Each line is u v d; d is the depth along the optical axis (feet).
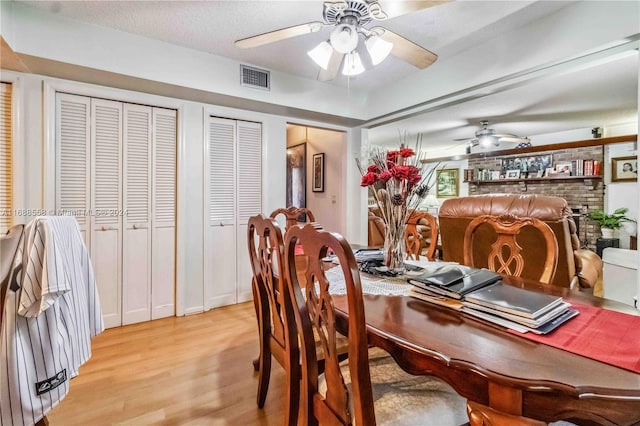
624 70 9.05
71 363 4.62
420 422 3.11
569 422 3.29
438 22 7.79
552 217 7.23
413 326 3.16
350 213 14.40
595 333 2.94
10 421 3.91
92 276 5.41
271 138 11.98
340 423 3.14
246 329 9.17
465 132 18.17
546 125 17.31
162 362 7.24
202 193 10.60
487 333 2.99
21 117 7.95
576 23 7.04
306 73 10.96
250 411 5.57
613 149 18.25
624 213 17.78
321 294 3.06
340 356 4.79
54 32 7.36
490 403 2.39
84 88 8.66
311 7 7.13
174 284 10.27
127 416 5.41
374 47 6.25
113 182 9.20
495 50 8.61
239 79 10.02
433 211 24.89
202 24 7.84
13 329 3.95
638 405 2.24
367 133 14.24
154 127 9.79
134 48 8.33
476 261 9.12
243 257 11.55
